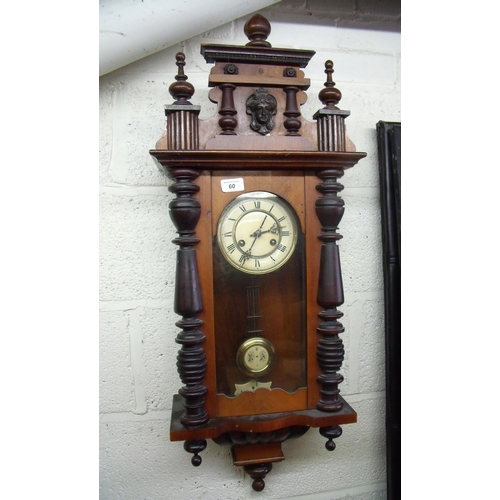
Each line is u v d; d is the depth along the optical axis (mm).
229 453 615
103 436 593
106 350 589
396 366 634
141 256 593
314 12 640
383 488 669
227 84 470
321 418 487
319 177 492
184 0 508
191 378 458
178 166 452
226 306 494
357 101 656
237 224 485
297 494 643
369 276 661
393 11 665
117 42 512
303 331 508
